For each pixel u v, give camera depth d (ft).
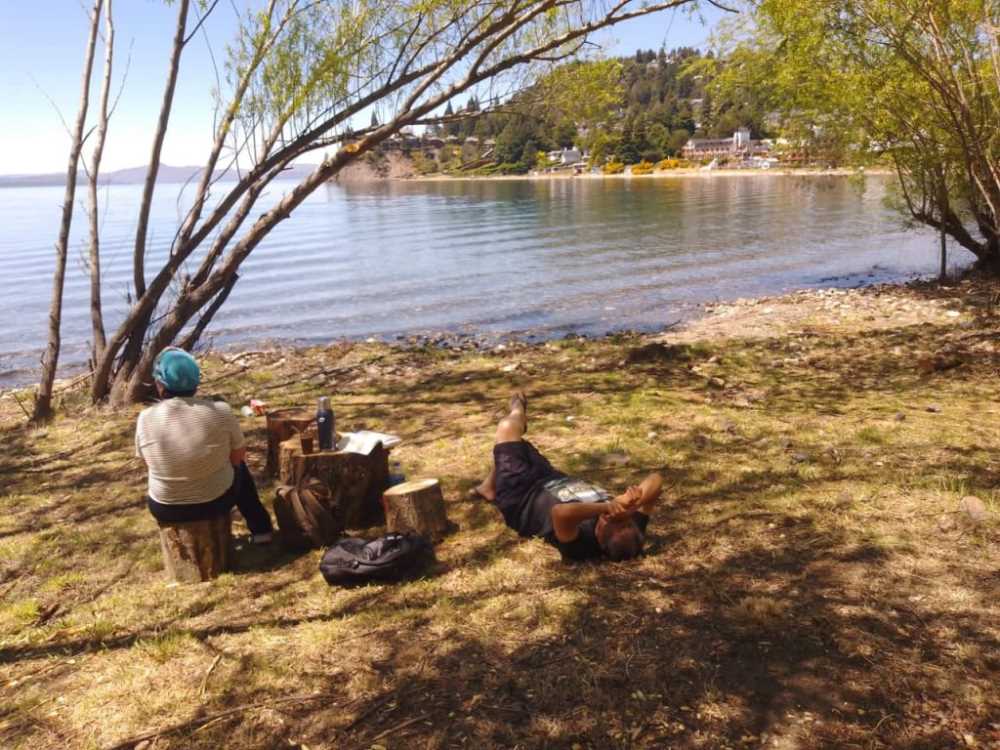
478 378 35.45
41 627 14.42
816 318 50.08
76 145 30.01
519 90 28.78
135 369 31.96
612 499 15.76
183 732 10.68
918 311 49.52
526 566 15.42
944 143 48.93
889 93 44.86
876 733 9.82
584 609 13.43
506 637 12.66
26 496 22.03
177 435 15.19
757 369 34.99
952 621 12.26
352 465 17.54
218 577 16.14
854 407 26.61
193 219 30.35
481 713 10.65
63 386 38.91
